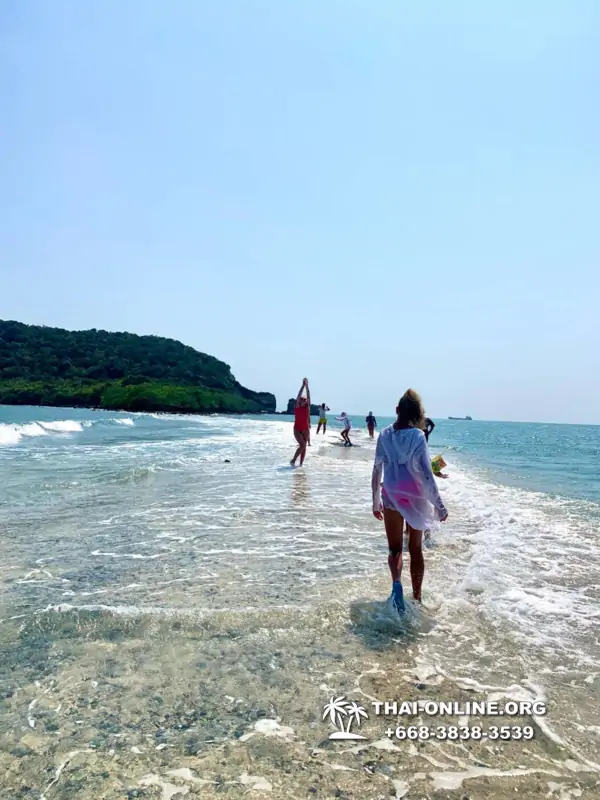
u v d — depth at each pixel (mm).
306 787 2471
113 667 3539
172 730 2867
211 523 8016
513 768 2637
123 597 4867
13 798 2340
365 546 6875
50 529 7508
